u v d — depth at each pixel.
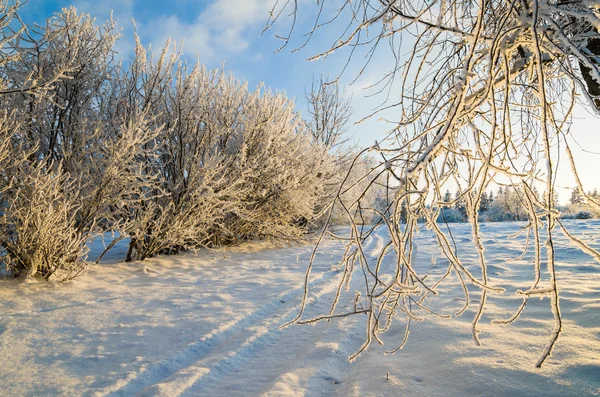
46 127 5.66
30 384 2.44
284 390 2.28
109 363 2.76
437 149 1.27
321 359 2.72
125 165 5.66
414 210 1.59
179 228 6.96
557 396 1.84
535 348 2.42
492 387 2.01
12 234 4.92
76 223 5.67
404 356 2.62
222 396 2.35
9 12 3.76
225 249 8.76
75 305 4.07
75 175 5.35
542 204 1.30
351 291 4.97
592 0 1.02
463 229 12.83
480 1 1.15
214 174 7.18
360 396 2.09
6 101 5.02
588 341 2.44
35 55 5.29
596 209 1.24
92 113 6.13
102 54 6.25
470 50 1.18
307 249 9.30
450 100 1.52
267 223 9.38
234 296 4.61
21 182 4.65
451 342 2.71
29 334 3.24
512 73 1.66
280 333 3.49
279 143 9.04
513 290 4.12
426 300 4.05
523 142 2.24
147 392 2.34
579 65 1.94
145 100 6.73
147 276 5.68
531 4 1.46
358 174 10.55
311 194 10.31
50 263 4.91
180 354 2.93
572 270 5.00
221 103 8.09
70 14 5.74
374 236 12.26
